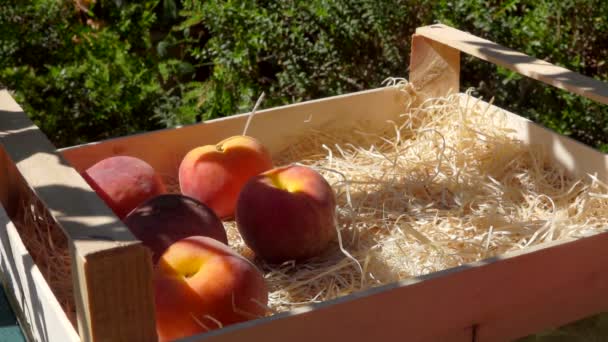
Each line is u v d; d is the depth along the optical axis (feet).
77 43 10.94
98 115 10.34
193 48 11.74
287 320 3.91
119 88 10.28
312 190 5.31
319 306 3.99
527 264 4.56
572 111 9.34
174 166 6.61
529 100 9.72
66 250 5.57
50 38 10.81
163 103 10.66
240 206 5.36
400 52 9.68
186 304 4.23
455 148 6.97
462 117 7.11
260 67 11.10
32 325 4.92
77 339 3.88
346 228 5.82
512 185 6.51
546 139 6.78
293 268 5.41
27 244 5.49
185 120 10.14
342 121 7.23
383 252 5.38
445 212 6.01
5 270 5.46
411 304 4.25
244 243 5.74
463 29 9.49
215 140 6.72
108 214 3.67
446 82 7.59
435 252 5.35
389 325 4.23
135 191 5.69
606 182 6.24
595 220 5.76
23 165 4.18
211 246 4.46
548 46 9.30
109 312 3.45
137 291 3.47
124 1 11.40
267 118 6.88
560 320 4.87
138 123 10.53
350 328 4.11
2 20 10.64
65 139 10.46
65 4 11.06
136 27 11.25
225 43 10.13
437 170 6.51
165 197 5.16
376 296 4.12
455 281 4.34
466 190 6.27
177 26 11.30
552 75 6.06
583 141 9.55
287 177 5.38
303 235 5.22
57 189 3.89
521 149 6.84
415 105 7.54
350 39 9.77
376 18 9.44
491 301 4.53
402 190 6.30
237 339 3.82
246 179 5.95
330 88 9.78
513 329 4.72
